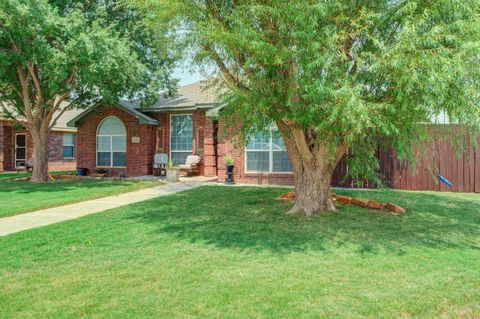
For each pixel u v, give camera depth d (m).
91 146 19.03
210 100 16.48
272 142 14.20
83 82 13.45
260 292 3.73
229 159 14.35
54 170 24.00
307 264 4.61
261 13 5.50
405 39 4.90
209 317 3.22
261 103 5.61
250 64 5.79
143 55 15.59
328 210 8.12
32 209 8.68
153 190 12.46
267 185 13.85
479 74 5.21
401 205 9.05
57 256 4.98
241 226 6.74
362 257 4.90
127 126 18.30
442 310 3.36
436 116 5.87
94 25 12.87
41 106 15.16
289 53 5.29
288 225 6.80
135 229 6.56
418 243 5.62
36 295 3.67
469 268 4.44
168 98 19.34
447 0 5.08
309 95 5.13
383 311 3.32
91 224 7.00
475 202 9.54
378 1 6.02
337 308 3.38
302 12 5.06
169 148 18.55
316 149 7.80
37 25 11.99
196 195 10.91
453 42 5.13
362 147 7.93
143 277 4.16
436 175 12.10
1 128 21.56
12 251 5.21
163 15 6.22
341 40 5.54
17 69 14.10
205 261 4.73
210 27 5.72
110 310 3.34
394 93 5.35
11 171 23.12
